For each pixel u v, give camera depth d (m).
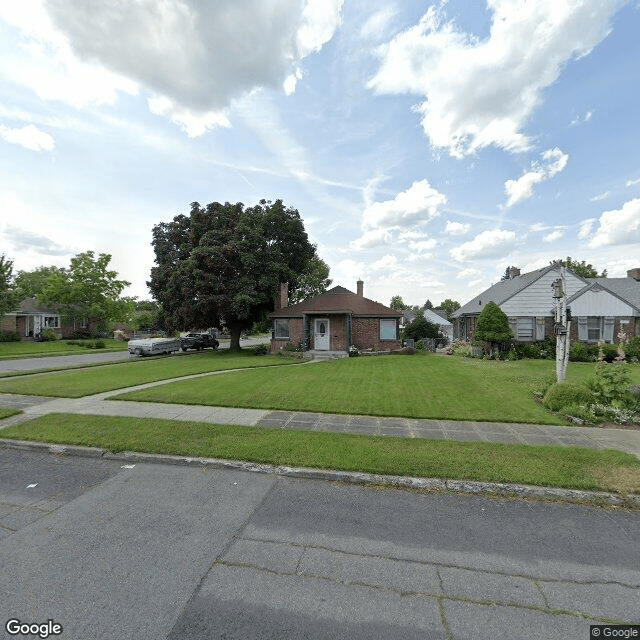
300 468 5.39
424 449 5.95
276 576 3.17
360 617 2.71
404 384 11.70
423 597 2.92
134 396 9.91
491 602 2.87
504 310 22.81
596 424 7.44
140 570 3.23
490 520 4.13
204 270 23.17
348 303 25.27
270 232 25.80
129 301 44.19
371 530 3.92
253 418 7.89
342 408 8.58
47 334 37.06
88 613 2.75
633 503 4.43
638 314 21.53
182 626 2.63
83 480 5.21
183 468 5.63
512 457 5.59
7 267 32.53
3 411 8.39
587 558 3.44
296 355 22.36
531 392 10.35
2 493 4.80
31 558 3.40
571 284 22.36
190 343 30.75
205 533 3.84
